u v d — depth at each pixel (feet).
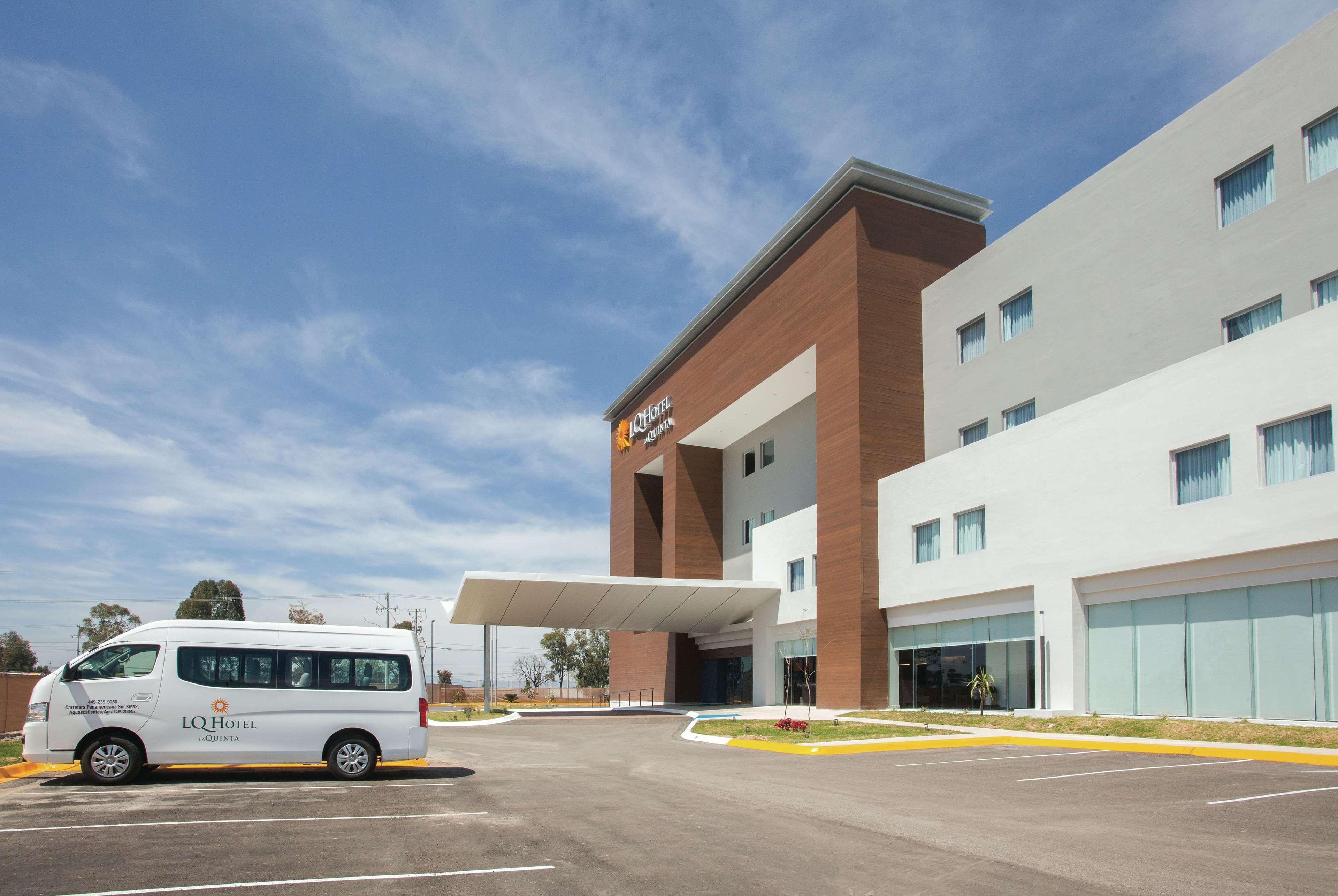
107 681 40.93
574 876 23.67
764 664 123.75
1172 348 73.72
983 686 80.69
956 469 88.22
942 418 99.81
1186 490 65.10
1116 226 80.38
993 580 82.02
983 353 95.35
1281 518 57.47
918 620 93.30
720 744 71.87
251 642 42.83
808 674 101.55
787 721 75.51
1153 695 66.74
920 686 92.94
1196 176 73.05
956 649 88.17
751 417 138.31
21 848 26.43
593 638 291.17
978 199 108.37
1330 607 55.16
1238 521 60.23
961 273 99.14
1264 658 58.90
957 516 88.58
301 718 42.52
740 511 148.15
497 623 123.75
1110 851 26.73
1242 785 38.68
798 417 131.85
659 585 116.57
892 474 99.96
